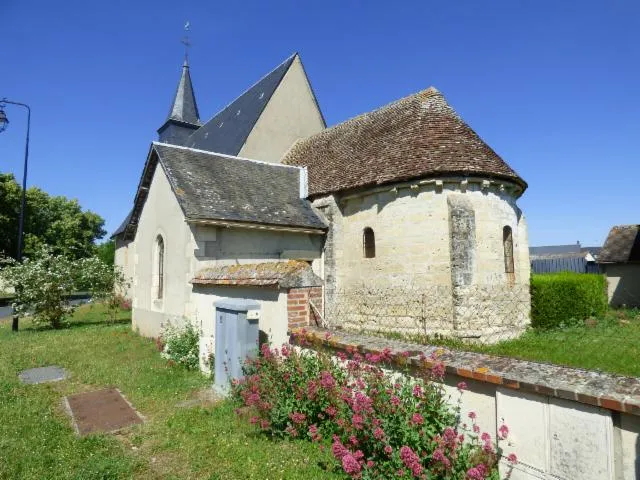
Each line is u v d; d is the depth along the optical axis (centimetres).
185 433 487
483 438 319
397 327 1078
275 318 596
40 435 487
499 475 333
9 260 1497
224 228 1026
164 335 923
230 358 597
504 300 1070
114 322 1570
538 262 2489
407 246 1073
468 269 985
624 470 271
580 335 1053
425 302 1030
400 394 380
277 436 463
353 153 1360
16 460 424
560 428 301
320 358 483
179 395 624
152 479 392
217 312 644
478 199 1055
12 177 3011
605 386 287
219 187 1136
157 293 1146
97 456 434
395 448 343
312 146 1705
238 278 686
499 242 1082
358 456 332
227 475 393
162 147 1173
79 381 722
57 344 1062
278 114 1844
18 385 691
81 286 1505
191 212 955
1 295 3042
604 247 2123
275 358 504
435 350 423
